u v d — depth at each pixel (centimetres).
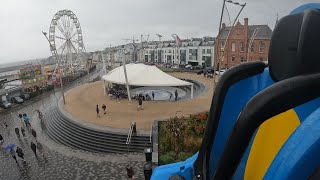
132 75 3381
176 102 2978
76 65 8806
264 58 4850
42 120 3144
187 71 5997
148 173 1230
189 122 1953
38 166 1952
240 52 5175
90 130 2281
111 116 2603
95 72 8638
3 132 2880
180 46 7750
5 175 1850
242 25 5053
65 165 1925
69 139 2355
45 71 8319
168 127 1914
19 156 2027
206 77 4897
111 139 2120
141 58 9912
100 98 3497
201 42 7144
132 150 1997
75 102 3372
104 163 1880
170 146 1706
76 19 6134
